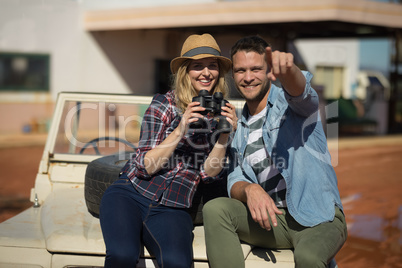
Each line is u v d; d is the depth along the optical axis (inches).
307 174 94.8
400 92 720.3
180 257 85.0
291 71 82.5
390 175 358.6
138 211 94.7
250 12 510.0
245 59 96.3
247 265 90.3
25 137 550.0
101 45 622.8
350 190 302.5
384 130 664.4
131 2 628.4
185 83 102.6
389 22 530.9
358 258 176.1
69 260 90.2
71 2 596.4
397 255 180.1
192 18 540.1
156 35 671.1
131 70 652.7
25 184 311.1
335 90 794.2
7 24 574.6
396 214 243.0
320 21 505.7
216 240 88.8
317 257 82.3
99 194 103.5
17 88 589.0
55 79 603.2
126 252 84.4
